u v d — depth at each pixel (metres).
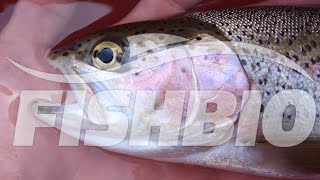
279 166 0.20
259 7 0.20
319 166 0.20
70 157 0.20
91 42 0.19
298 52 0.19
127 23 0.20
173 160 0.20
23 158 0.20
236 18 0.20
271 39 0.19
